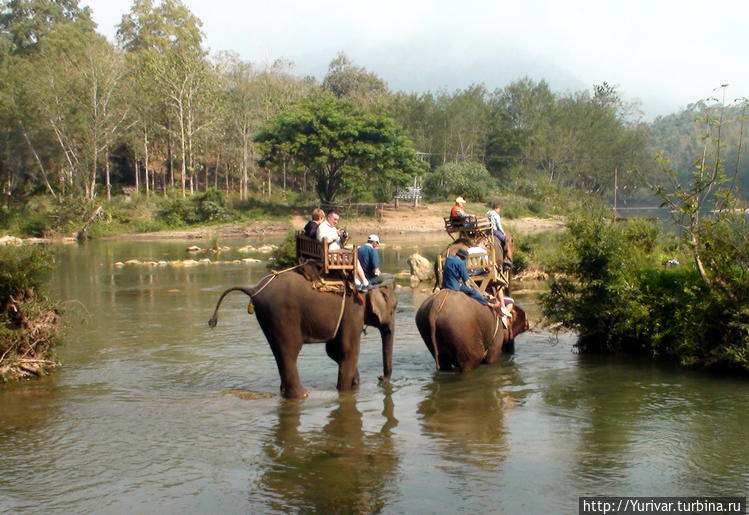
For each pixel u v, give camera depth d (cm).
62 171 6675
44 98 6075
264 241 5006
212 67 7012
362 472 691
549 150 8250
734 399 914
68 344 1370
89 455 758
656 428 805
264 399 959
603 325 1218
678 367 1105
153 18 8444
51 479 693
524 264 2294
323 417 874
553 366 1127
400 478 674
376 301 1022
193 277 2638
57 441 804
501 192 7594
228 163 7800
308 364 1172
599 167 8275
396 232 5722
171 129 7075
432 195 7388
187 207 6103
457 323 1041
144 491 661
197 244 4722
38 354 1138
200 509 618
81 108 6231
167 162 8038
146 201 6391
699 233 1138
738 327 1048
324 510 609
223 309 1833
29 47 8812
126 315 1730
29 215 5938
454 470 691
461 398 948
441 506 610
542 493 633
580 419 845
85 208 5594
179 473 703
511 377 1056
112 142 6469
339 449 759
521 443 765
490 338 1110
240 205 6519
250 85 7288
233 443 786
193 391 1015
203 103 6825
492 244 1217
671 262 1298
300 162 6091
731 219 1128
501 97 9081
